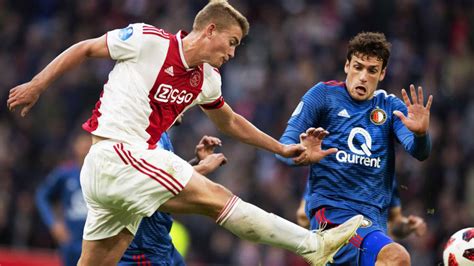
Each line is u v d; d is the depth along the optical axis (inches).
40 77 773.9
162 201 767.7
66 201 1457.9
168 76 782.5
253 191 1891.0
